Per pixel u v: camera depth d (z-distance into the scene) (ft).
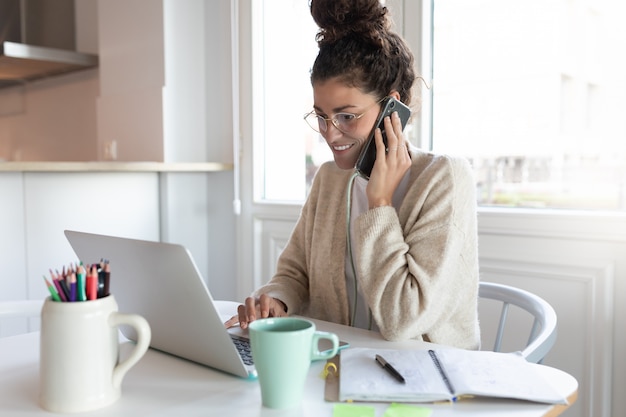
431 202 3.51
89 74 10.02
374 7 3.60
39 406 2.16
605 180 5.28
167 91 8.03
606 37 5.19
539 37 5.57
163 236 7.98
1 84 11.75
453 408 2.11
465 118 6.07
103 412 2.10
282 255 4.39
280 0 7.77
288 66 7.73
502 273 5.63
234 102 7.99
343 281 3.93
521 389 2.19
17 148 11.84
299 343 2.09
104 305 2.17
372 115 3.55
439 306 3.32
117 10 8.71
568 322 5.26
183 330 2.54
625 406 4.99
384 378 2.32
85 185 7.02
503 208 5.81
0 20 11.14
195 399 2.23
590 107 5.32
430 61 6.21
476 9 5.92
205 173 8.45
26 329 6.75
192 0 8.27
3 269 6.28
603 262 5.03
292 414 2.07
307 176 7.61
